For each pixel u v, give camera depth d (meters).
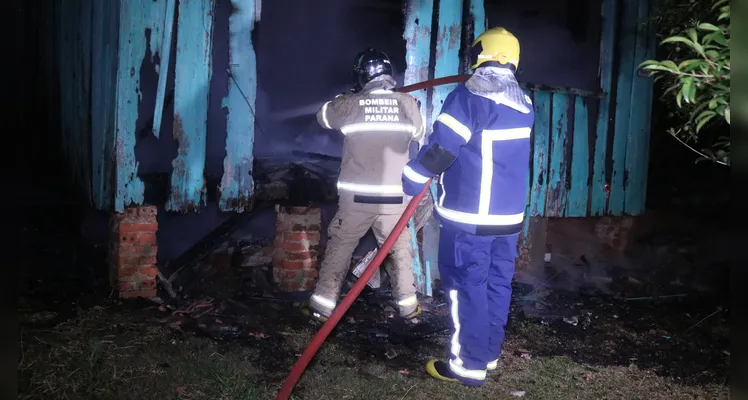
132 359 3.16
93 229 5.00
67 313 3.65
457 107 3.01
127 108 3.90
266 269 4.69
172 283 4.35
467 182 3.08
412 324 4.15
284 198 4.50
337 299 3.97
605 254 6.00
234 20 4.13
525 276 5.43
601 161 5.68
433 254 4.90
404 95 3.89
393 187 3.86
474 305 3.13
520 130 3.10
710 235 6.38
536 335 4.12
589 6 5.75
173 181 4.07
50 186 5.44
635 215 5.98
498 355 3.38
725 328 4.41
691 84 2.37
